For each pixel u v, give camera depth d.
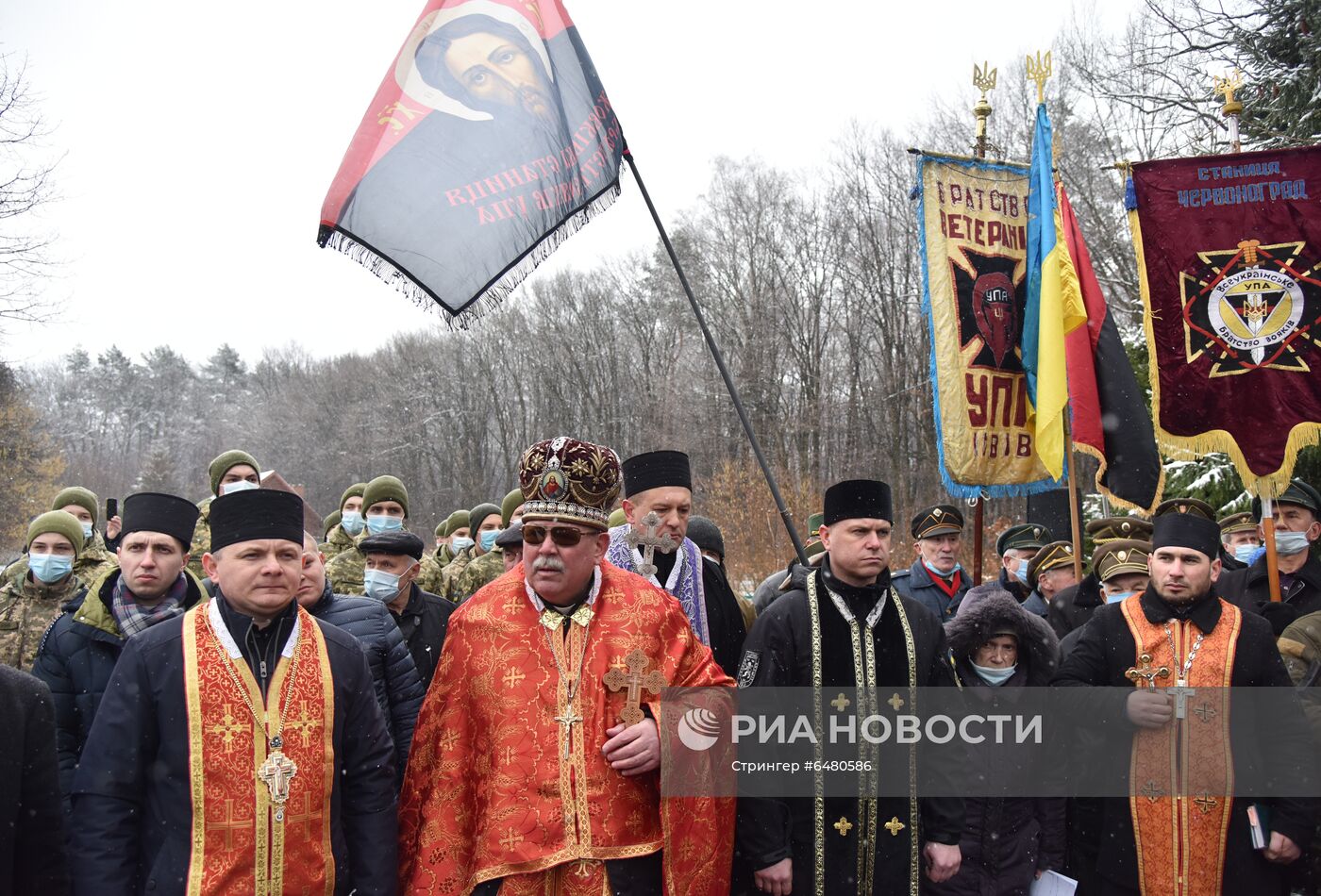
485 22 4.84
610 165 4.91
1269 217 5.88
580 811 3.40
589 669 3.58
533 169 4.70
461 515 10.88
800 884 3.87
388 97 4.66
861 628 4.04
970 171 6.43
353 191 4.49
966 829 4.22
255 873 3.17
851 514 4.00
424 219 4.50
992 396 6.27
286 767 3.25
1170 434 5.84
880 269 34.56
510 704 3.50
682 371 39.66
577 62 5.01
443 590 7.87
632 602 3.76
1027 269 6.34
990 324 6.32
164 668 3.29
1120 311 21.14
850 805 3.91
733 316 38.50
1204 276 5.89
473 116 4.70
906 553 20.06
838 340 37.41
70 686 3.97
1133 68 18.72
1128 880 4.24
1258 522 6.47
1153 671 4.31
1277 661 4.31
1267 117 11.80
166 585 4.14
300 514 3.44
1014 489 6.29
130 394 91.25
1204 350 5.85
